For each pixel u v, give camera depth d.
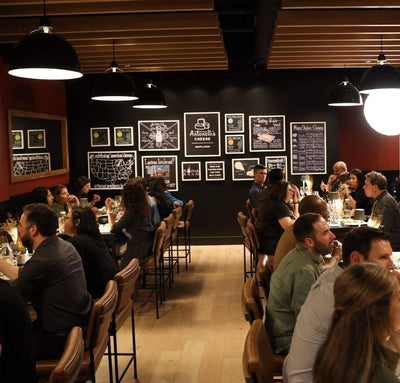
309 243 2.98
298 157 9.60
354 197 7.61
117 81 6.02
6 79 7.17
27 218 3.31
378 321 1.50
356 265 1.60
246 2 7.23
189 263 8.24
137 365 4.43
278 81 9.52
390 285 1.51
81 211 4.18
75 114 9.66
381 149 10.91
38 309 3.30
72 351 2.20
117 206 8.01
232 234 9.75
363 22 5.84
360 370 1.49
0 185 6.88
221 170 9.65
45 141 8.59
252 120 9.57
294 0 5.21
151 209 6.05
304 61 8.25
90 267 4.08
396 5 5.16
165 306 6.06
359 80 9.62
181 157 9.67
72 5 5.27
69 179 9.70
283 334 2.98
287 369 1.95
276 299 3.00
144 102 7.95
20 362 2.36
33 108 8.13
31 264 3.25
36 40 3.74
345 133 10.95
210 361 4.48
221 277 7.32
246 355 1.95
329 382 1.52
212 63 8.48
